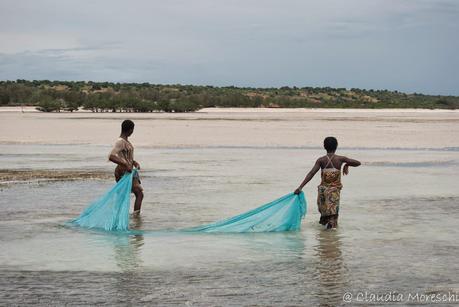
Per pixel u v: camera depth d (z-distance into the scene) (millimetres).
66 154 28406
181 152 29734
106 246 10445
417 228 11953
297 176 20359
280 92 183875
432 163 24828
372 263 9266
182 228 12039
